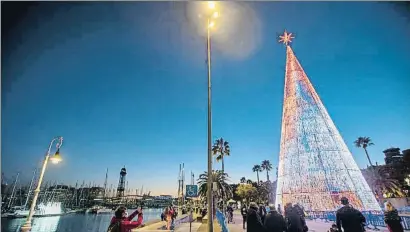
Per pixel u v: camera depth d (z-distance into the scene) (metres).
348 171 24.89
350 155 26.16
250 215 7.01
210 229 8.82
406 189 53.53
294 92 29.17
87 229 74.06
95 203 178.88
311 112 28.02
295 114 28.52
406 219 13.91
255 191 76.94
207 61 11.24
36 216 104.31
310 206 24.69
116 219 6.44
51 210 115.88
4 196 84.81
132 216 6.90
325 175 25.08
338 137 27.03
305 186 25.77
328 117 28.17
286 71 30.62
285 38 30.58
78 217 118.56
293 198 26.14
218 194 47.09
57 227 78.31
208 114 10.44
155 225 15.55
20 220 83.75
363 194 23.70
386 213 8.35
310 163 26.17
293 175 26.97
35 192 12.29
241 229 17.36
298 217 6.82
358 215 5.79
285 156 28.36
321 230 15.71
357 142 74.12
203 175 48.28
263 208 10.34
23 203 89.31
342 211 6.00
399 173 56.06
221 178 48.22
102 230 72.06
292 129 28.36
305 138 27.27
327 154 25.83
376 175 58.81
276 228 6.34
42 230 71.06
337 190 24.28
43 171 12.76
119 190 195.88
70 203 146.75
